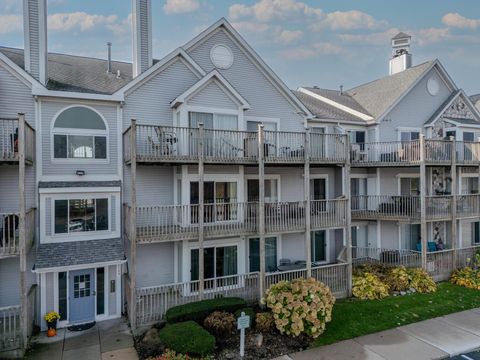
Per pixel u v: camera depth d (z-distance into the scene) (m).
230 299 11.34
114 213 12.23
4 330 9.20
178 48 13.21
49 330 10.48
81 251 11.24
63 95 11.54
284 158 12.88
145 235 11.20
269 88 15.21
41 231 11.25
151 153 12.03
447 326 10.95
